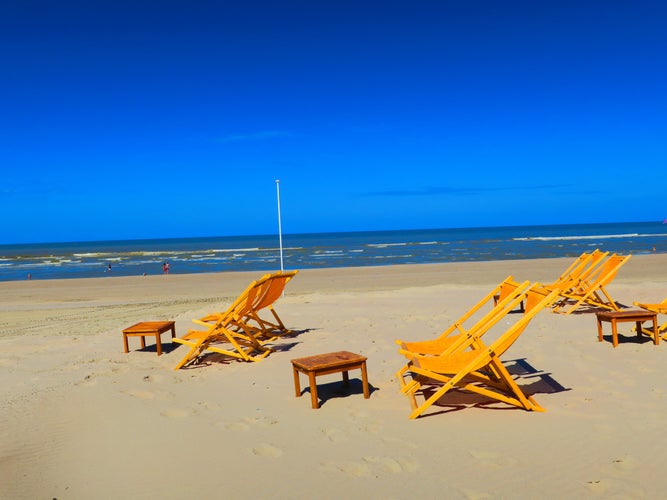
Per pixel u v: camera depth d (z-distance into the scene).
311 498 3.26
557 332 8.17
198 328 10.12
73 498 3.41
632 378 5.52
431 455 3.81
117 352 8.09
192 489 3.44
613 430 4.11
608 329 8.27
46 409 5.12
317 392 5.52
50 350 8.51
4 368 7.29
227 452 3.99
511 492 3.24
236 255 52.56
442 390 4.63
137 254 60.41
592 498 3.14
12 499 3.41
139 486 3.52
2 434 4.51
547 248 49.59
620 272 23.00
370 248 59.81
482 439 4.05
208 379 6.23
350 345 7.79
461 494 3.24
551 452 3.77
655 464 3.53
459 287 16.09
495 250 49.00
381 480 3.46
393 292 15.00
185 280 26.72
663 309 7.77
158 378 6.29
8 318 14.31
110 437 4.38
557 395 5.06
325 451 3.96
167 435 4.37
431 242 71.81
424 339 8.09
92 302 18.22
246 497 3.30
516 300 5.25
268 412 4.91
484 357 4.65
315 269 31.12
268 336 8.56
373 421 4.56
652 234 83.00
